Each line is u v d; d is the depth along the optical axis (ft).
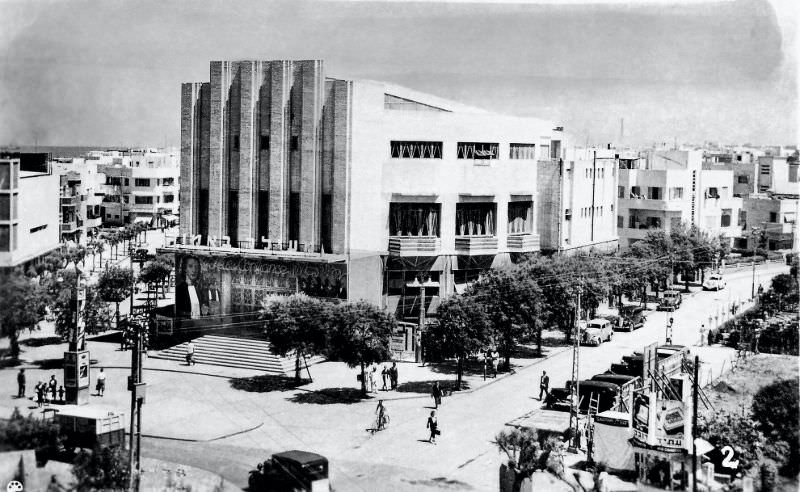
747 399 181.57
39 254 214.69
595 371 215.51
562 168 287.28
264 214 257.14
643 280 282.56
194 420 175.32
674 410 144.77
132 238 436.76
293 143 253.65
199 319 242.37
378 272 254.88
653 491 142.10
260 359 220.43
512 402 189.98
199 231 264.93
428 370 221.46
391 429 171.83
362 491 139.44
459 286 269.03
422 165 260.83
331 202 251.39
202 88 262.26
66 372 181.98
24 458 146.20
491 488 141.79
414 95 276.41
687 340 246.06
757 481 149.07
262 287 244.01
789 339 225.76
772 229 362.33
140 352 144.25
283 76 251.80
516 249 278.26
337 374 214.90
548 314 228.63
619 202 359.05
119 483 139.03
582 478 145.28
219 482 141.79
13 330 193.26
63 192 408.05
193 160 263.49
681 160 360.28
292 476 137.08
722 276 331.77
